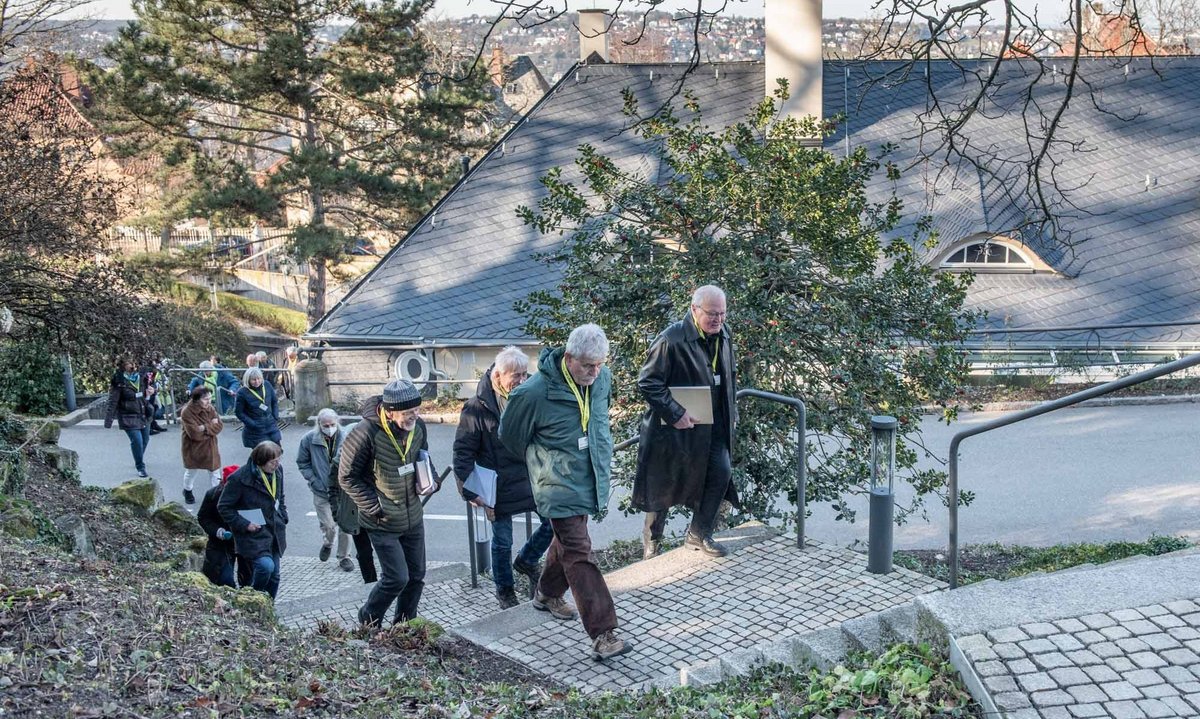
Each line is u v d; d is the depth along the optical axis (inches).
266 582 339.9
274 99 1165.1
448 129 1186.6
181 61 1115.3
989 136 1011.9
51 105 510.3
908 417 400.8
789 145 414.6
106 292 531.5
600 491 233.5
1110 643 166.9
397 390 264.1
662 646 239.5
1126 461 617.3
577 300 414.6
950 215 918.4
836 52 855.7
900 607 220.1
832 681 181.6
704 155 418.3
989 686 158.1
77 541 359.9
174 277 1240.2
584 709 195.0
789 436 428.8
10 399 808.9
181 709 159.2
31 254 512.4
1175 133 1037.8
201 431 574.2
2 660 160.2
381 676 206.4
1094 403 746.8
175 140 1175.6
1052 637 170.1
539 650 246.2
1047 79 1088.8
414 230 987.3
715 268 391.9
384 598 274.4
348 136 1251.8
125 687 162.6
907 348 409.4
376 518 271.7
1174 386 767.1
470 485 291.0
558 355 229.9
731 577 272.4
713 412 269.0
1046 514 539.8
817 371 400.8
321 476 475.2
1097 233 935.7
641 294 407.2
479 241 966.4
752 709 178.9
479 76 1166.3
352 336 879.1
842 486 408.2
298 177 1124.5
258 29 1141.7
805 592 259.4
